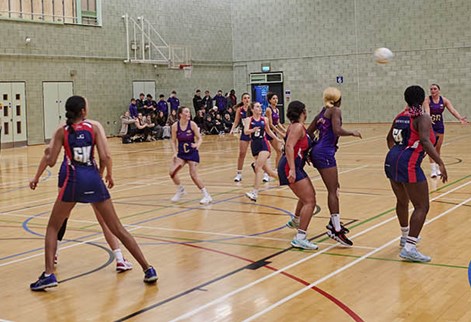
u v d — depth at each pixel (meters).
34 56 23.36
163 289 5.64
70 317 4.96
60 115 24.45
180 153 10.31
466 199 9.78
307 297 5.27
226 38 32.38
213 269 6.26
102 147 5.79
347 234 7.67
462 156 16.03
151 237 7.83
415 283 5.60
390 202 9.87
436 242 7.11
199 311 4.99
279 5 31.38
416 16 28.02
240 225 8.44
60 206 5.68
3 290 5.75
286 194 11.00
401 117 6.36
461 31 27.08
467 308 4.89
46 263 5.71
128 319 4.85
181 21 29.59
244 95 12.57
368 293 5.34
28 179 14.30
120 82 26.73
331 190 7.04
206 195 10.29
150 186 12.48
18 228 8.66
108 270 6.35
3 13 22.67
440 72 27.72
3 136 22.47
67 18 24.69
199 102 27.97
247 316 4.83
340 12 29.78
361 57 29.50
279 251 6.93
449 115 27.86
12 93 22.70
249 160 16.92
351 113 30.09
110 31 26.22
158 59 28.16
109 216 5.76
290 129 6.86
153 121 25.64
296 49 31.16
